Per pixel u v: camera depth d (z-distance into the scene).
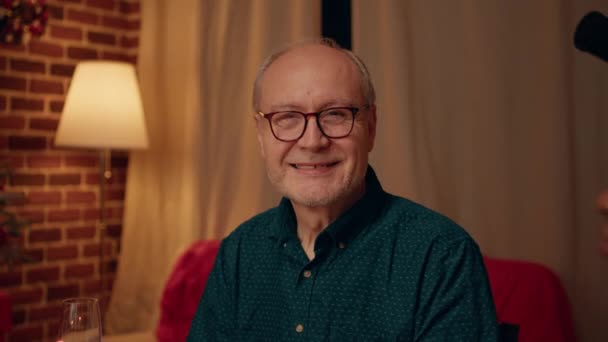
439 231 1.20
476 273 1.16
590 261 2.11
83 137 2.90
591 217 2.10
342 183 1.24
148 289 3.41
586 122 2.10
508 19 2.26
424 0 2.47
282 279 1.29
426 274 1.18
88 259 3.40
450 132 2.42
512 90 2.26
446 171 2.43
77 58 3.33
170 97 3.39
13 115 3.10
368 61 2.64
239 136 3.17
